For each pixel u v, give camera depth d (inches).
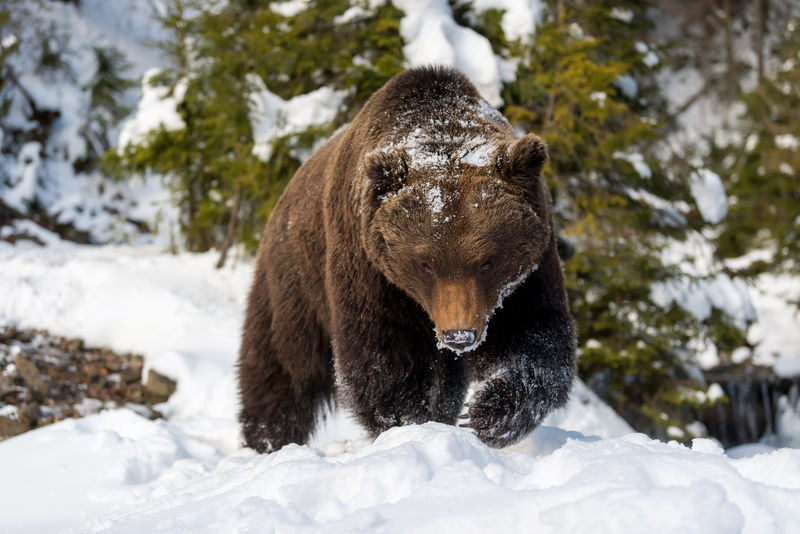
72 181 873.5
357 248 229.1
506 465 163.8
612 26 626.2
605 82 546.3
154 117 597.9
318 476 153.5
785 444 709.9
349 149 250.5
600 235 544.4
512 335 222.7
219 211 626.2
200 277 574.9
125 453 289.7
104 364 477.4
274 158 542.3
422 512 132.6
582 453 147.2
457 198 204.5
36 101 890.7
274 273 288.2
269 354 293.4
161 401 437.1
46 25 960.3
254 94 558.6
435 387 239.3
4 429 388.8
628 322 550.0
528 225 209.0
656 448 152.9
